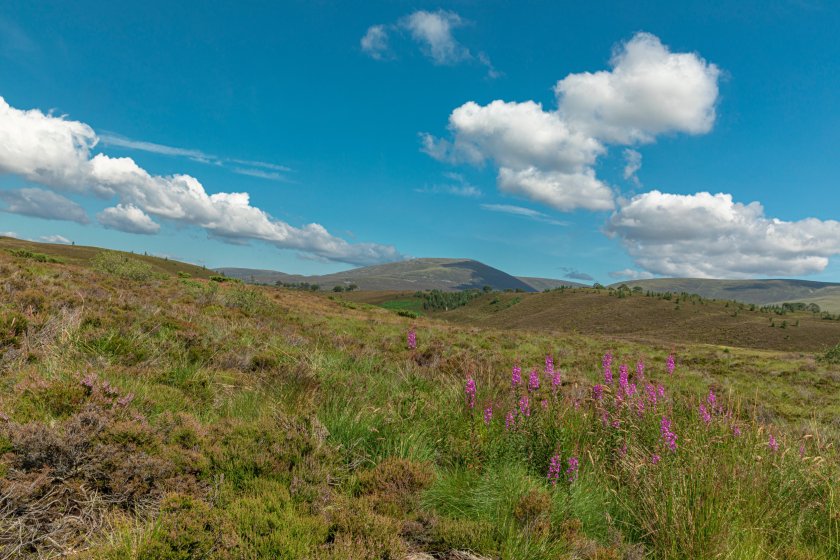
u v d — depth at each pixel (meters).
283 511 3.40
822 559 3.83
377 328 22.41
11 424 3.54
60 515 3.10
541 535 3.57
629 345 28.41
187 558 2.77
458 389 6.70
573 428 5.41
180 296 18.95
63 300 9.25
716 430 5.16
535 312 171.50
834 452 5.75
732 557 3.50
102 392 4.66
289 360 8.64
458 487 4.43
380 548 3.21
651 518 3.89
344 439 5.05
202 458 3.89
